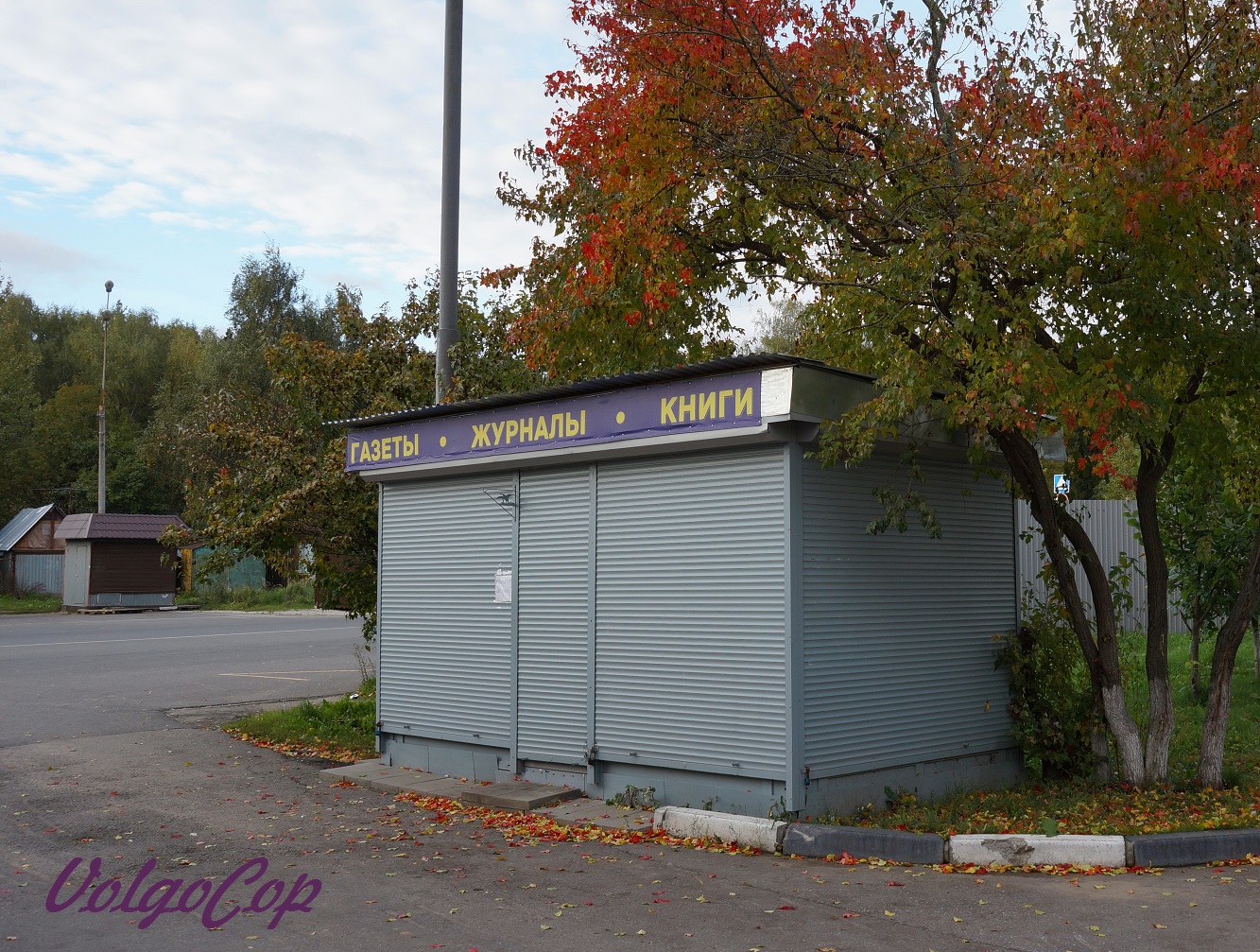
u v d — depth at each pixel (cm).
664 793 903
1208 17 920
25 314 7375
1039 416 821
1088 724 1000
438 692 1108
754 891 664
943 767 953
